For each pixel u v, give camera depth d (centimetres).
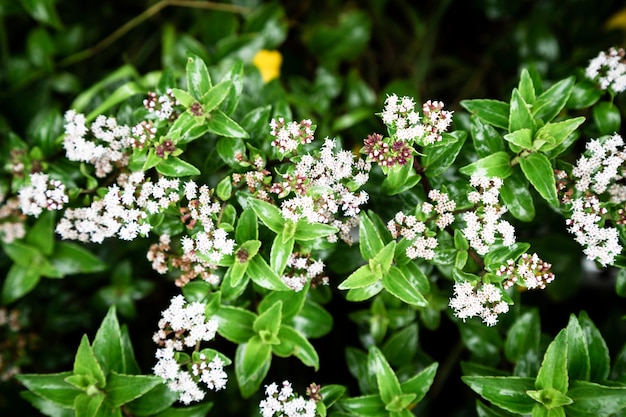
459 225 53
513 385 50
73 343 70
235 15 76
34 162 57
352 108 72
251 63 69
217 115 51
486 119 51
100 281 69
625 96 61
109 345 51
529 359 56
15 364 65
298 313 55
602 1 75
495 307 49
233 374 67
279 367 68
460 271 50
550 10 77
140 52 79
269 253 53
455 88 82
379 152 49
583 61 70
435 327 58
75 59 75
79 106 65
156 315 72
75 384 50
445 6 78
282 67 78
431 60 82
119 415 51
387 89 70
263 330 52
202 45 75
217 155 55
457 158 57
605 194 52
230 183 51
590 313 70
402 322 59
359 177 50
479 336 58
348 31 77
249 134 54
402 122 48
